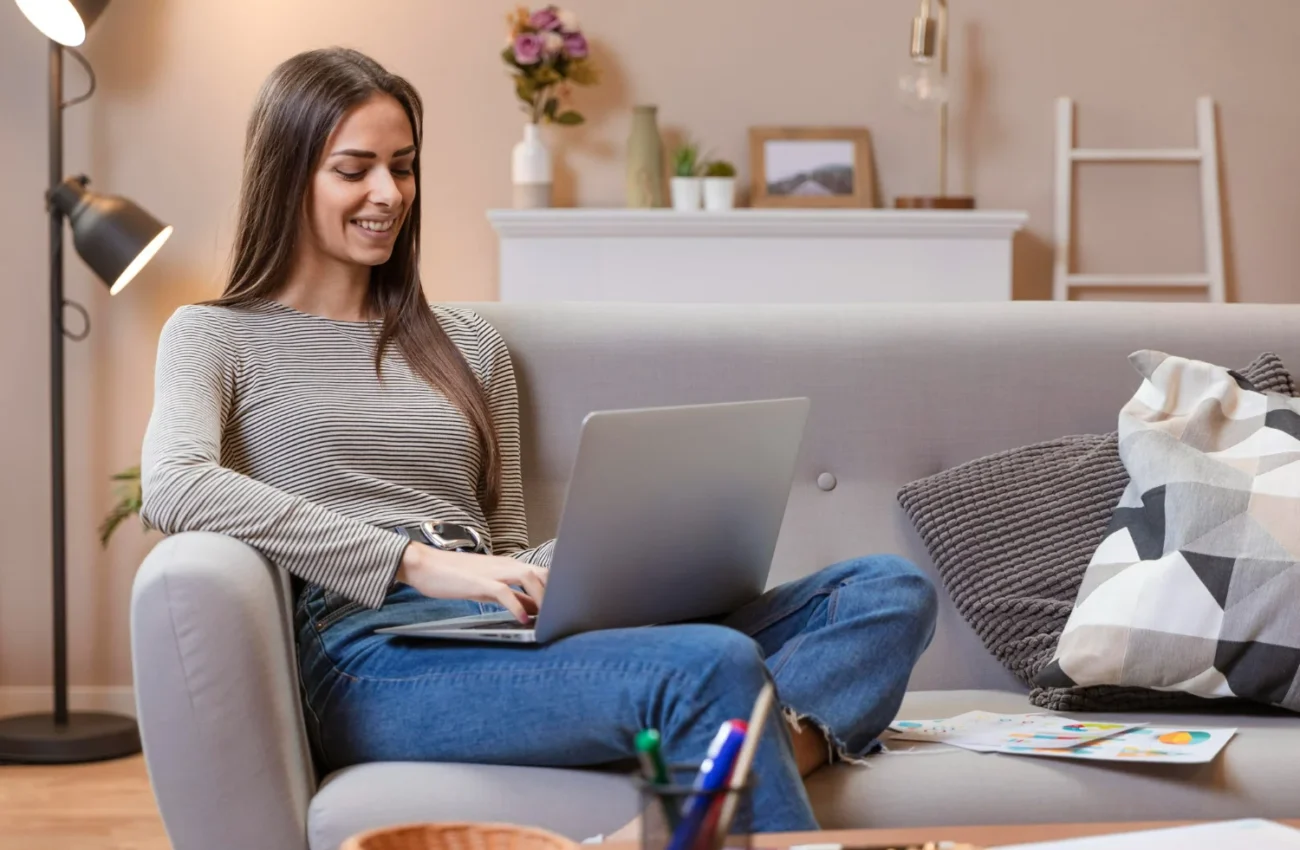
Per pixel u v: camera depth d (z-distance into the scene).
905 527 1.94
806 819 1.22
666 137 3.77
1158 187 3.85
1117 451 1.89
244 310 1.70
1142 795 1.41
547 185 3.60
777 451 1.50
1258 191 3.85
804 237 3.53
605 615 1.42
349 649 1.49
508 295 3.53
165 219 3.56
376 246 1.70
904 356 1.97
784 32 3.76
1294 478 1.71
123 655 3.49
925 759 1.43
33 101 3.46
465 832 0.92
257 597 1.35
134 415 3.52
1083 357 1.98
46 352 3.47
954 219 3.51
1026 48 3.80
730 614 1.62
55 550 3.23
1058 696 1.67
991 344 1.98
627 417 1.29
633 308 1.98
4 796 2.81
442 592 1.44
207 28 3.56
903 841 1.02
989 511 1.87
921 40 3.58
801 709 1.40
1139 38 3.81
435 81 3.68
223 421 1.61
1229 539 1.67
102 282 3.50
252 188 1.71
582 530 1.31
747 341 1.95
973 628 1.83
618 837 1.17
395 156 1.72
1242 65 3.82
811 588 1.54
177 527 1.45
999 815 1.39
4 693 3.46
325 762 1.49
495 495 1.77
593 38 3.74
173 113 3.55
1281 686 1.60
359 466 1.63
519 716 1.36
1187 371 1.88
